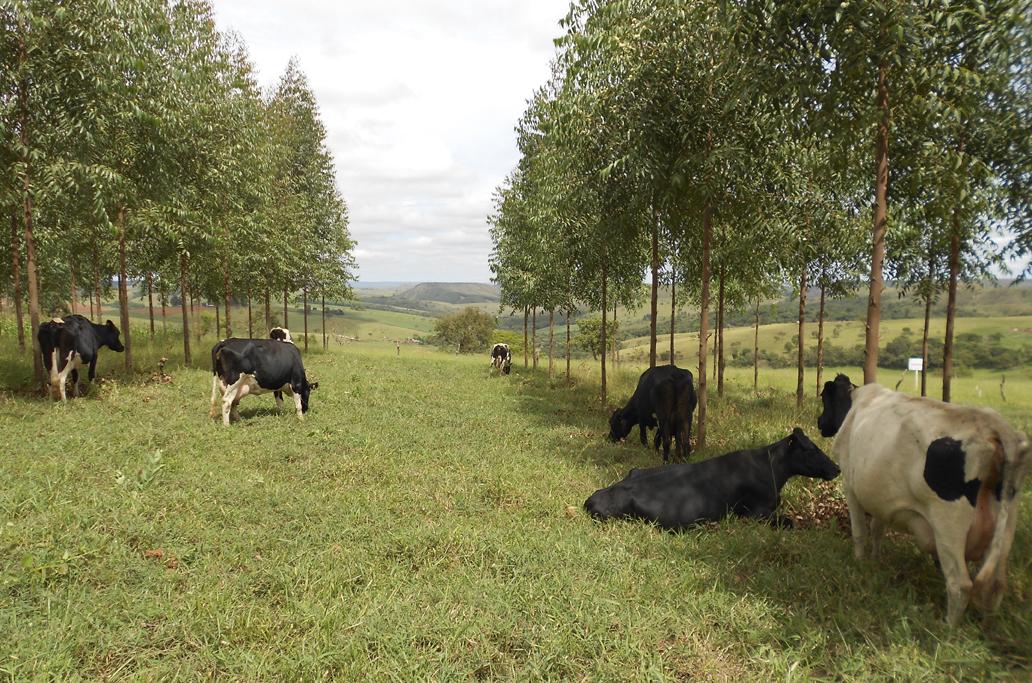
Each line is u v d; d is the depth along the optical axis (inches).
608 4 337.4
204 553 190.9
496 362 904.9
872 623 151.0
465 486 280.1
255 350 402.0
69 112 432.1
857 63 212.1
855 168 287.0
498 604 157.2
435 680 126.8
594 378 803.4
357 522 225.5
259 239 768.9
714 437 414.3
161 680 126.2
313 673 128.6
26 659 127.2
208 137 629.0
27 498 220.7
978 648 135.4
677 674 134.0
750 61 249.9
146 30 462.3
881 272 244.8
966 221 386.6
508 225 768.3
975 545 143.1
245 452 321.1
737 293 661.9
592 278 616.4
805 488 269.9
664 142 361.1
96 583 165.8
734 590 170.9
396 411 480.1
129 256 765.9
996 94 226.5
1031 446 134.4
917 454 151.5
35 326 474.0
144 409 422.0
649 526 229.3
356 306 5846.5
